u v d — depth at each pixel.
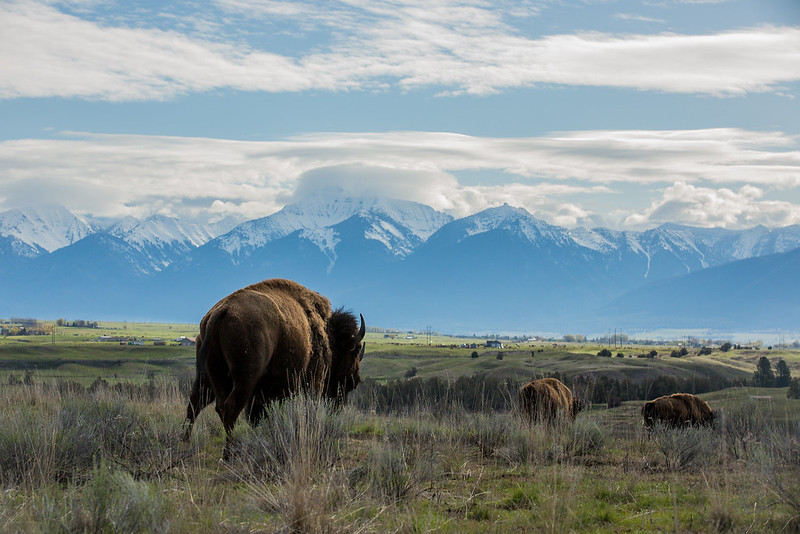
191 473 22.97
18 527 16.45
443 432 31.34
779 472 25.12
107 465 22.59
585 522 20.47
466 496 22.62
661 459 31.12
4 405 34.75
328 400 33.72
